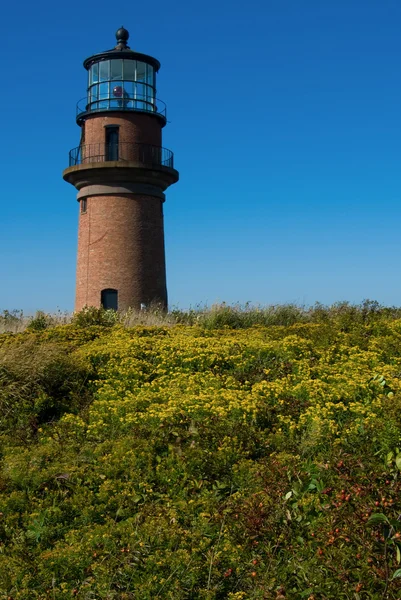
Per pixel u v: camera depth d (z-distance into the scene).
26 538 7.34
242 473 8.51
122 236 30.94
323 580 5.99
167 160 32.47
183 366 13.11
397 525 5.86
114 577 6.39
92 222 31.34
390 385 11.03
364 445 8.52
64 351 13.80
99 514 7.83
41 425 10.85
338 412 10.10
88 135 31.55
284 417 9.99
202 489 8.28
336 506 6.49
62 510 7.91
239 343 14.07
